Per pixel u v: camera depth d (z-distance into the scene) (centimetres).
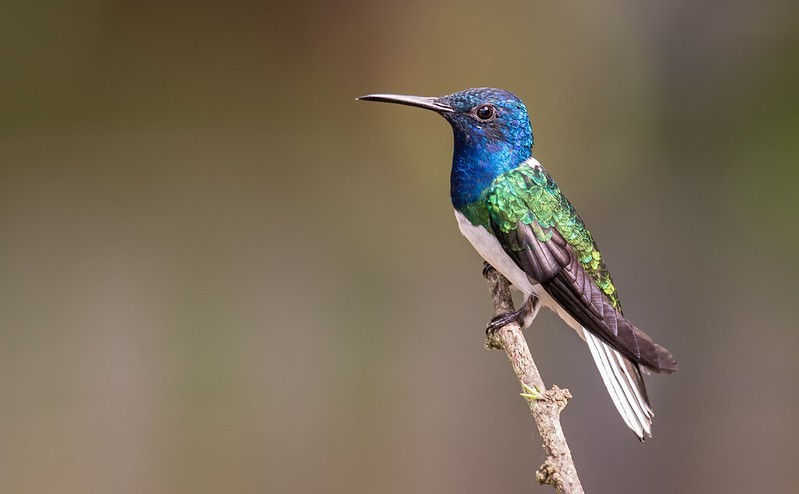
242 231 1430
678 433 1227
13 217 1400
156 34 1421
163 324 1350
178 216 1434
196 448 1234
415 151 1435
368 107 1435
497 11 1441
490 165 680
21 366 1302
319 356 1322
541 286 661
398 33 1429
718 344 1302
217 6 1423
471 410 1270
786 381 1262
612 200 1439
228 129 1445
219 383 1291
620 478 1182
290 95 1444
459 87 1429
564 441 543
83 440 1230
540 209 671
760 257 1355
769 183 1396
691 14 1473
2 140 1406
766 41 1453
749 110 1438
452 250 1393
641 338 616
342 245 1420
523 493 1216
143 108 1439
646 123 1466
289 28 1426
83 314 1355
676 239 1405
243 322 1354
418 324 1354
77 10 1400
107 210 1428
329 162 1444
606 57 1466
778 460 1211
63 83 1413
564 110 1453
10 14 1380
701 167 1437
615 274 1380
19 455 1208
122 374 1305
